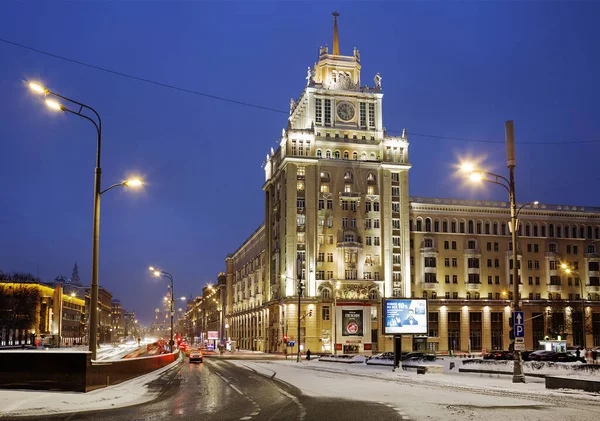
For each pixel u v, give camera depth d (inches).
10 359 1080.2
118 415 803.4
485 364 1722.4
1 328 5423.2
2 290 5551.2
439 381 1450.5
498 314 4810.5
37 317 6023.6
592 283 5059.1
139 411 852.6
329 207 4544.8
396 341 2137.1
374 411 824.9
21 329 5654.5
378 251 4549.7
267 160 5354.3
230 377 1699.1
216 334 6092.5
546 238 5059.1
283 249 4534.9
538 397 1007.0
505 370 1635.1
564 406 863.7
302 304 4345.5
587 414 763.4
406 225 4626.0
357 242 4490.7
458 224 4909.0
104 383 1181.1
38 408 852.0
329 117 4717.0
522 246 5014.8
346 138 4680.1
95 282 1178.0
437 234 4857.3
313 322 4325.8
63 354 1074.1
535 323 4869.6
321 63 4857.3
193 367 2426.2
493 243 4955.7
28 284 5861.2
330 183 4566.9
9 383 1074.7
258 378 1646.2
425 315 2266.2
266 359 3631.9
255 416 789.9
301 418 762.8
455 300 4726.9
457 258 4864.7
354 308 4333.2
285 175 4594.0
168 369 2193.7
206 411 851.4
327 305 4389.8
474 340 4734.3
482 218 4958.2
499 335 4785.9
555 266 4995.1
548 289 4972.9
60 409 853.8
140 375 1633.9
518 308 1386.6
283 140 4677.7
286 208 4495.6
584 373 1385.3
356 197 4557.1
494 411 801.6
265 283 5246.1
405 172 4702.3
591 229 5172.2
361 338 4313.5
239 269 7086.6
